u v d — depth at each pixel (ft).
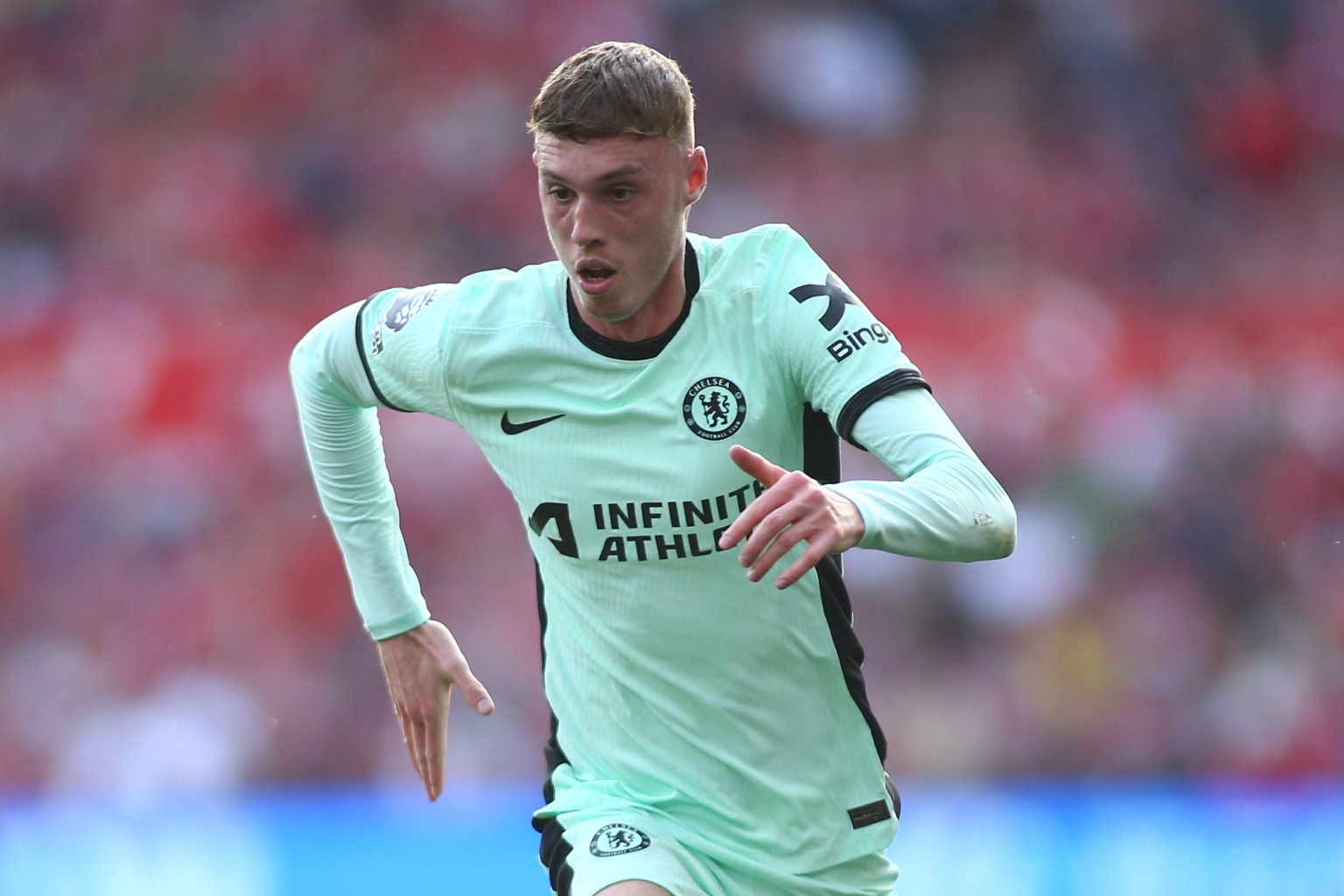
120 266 194.18
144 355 173.27
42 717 150.92
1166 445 170.30
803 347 39.99
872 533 35.96
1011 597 153.69
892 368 39.37
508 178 201.67
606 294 39.06
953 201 207.21
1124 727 149.48
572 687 43.16
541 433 41.19
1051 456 170.71
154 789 144.25
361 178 202.39
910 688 148.25
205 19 215.92
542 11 215.72
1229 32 230.27
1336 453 173.17
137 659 154.10
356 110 207.10
